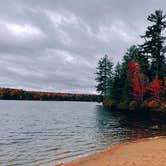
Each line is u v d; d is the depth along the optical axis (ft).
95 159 61.21
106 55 352.90
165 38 239.91
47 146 89.04
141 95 242.99
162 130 128.06
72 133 122.11
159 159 56.65
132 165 52.75
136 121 174.70
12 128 144.56
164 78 229.45
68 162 61.93
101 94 351.25
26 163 66.08
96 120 187.01
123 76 284.41
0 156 74.23
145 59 246.47
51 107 394.93
